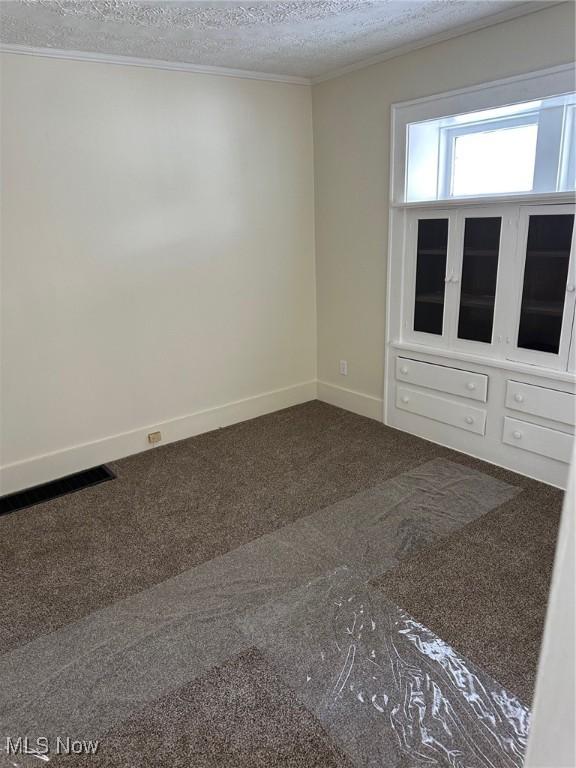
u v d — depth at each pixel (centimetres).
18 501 295
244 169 355
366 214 356
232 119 341
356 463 326
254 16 236
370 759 152
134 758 154
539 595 211
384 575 226
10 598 220
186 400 366
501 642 189
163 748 157
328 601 212
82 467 329
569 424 274
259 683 177
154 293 335
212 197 345
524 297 281
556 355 273
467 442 329
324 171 379
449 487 293
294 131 371
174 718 166
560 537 51
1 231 275
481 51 270
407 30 271
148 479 315
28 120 271
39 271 291
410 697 170
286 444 356
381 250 353
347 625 199
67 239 296
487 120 297
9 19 228
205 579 228
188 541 255
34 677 182
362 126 342
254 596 217
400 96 314
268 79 349
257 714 166
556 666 53
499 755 152
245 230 366
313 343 426
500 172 300
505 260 284
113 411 335
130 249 319
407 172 321
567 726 52
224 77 332
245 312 380
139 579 229
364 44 290
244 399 396
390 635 194
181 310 349
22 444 305
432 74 294
